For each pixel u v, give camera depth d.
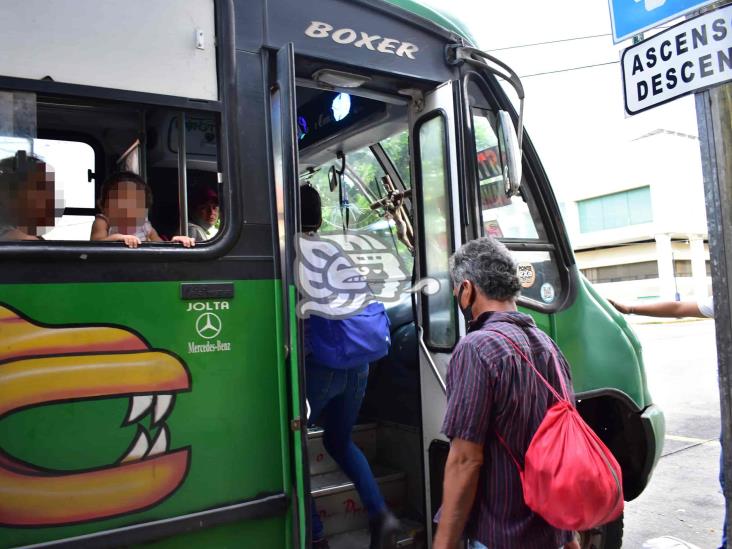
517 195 3.21
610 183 40.31
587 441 1.87
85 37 2.09
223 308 2.25
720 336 2.71
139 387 2.08
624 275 41.81
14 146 2.01
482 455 1.94
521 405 1.92
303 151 3.89
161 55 2.21
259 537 2.27
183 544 2.13
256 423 2.29
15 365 1.91
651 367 12.71
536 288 3.16
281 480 2.32
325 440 3.00
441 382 2.99
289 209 2.24
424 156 3.07
